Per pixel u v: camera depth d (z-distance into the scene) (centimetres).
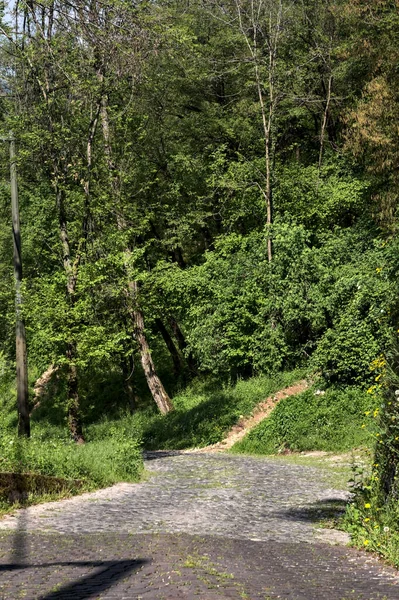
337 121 4616
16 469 1445
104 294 2962
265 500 1439
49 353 2822
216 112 4388
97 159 3000
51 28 2470
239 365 3522
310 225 4050
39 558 802
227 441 2944
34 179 3538
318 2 4475
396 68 3841
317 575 733
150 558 770
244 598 581
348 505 1114
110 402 4462
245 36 3916
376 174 3816
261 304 3459
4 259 4122
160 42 2523
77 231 2911
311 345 3169
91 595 589
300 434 2642
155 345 4734
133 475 1831
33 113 2659
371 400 2606
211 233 4550
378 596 633
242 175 4069
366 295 2777
